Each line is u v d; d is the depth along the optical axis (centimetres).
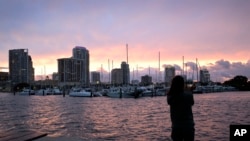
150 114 4759
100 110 5691
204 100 9188
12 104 7950
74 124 3544
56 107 6644
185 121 739
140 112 5150
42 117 4438
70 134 2812
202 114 4666
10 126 3425
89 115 4719
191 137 741
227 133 2756
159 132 2855
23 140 992
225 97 11325
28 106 7100
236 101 8600
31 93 15412
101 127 3262
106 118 4216
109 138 2577
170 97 753
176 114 745
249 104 7231
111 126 3338
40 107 6706
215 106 6588
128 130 3020
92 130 3053
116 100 9369
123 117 4334
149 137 2602
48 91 15100
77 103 8106
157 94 11788
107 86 14738
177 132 742
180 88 749
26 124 3594
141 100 9238
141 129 3069
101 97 11431
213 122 3619
